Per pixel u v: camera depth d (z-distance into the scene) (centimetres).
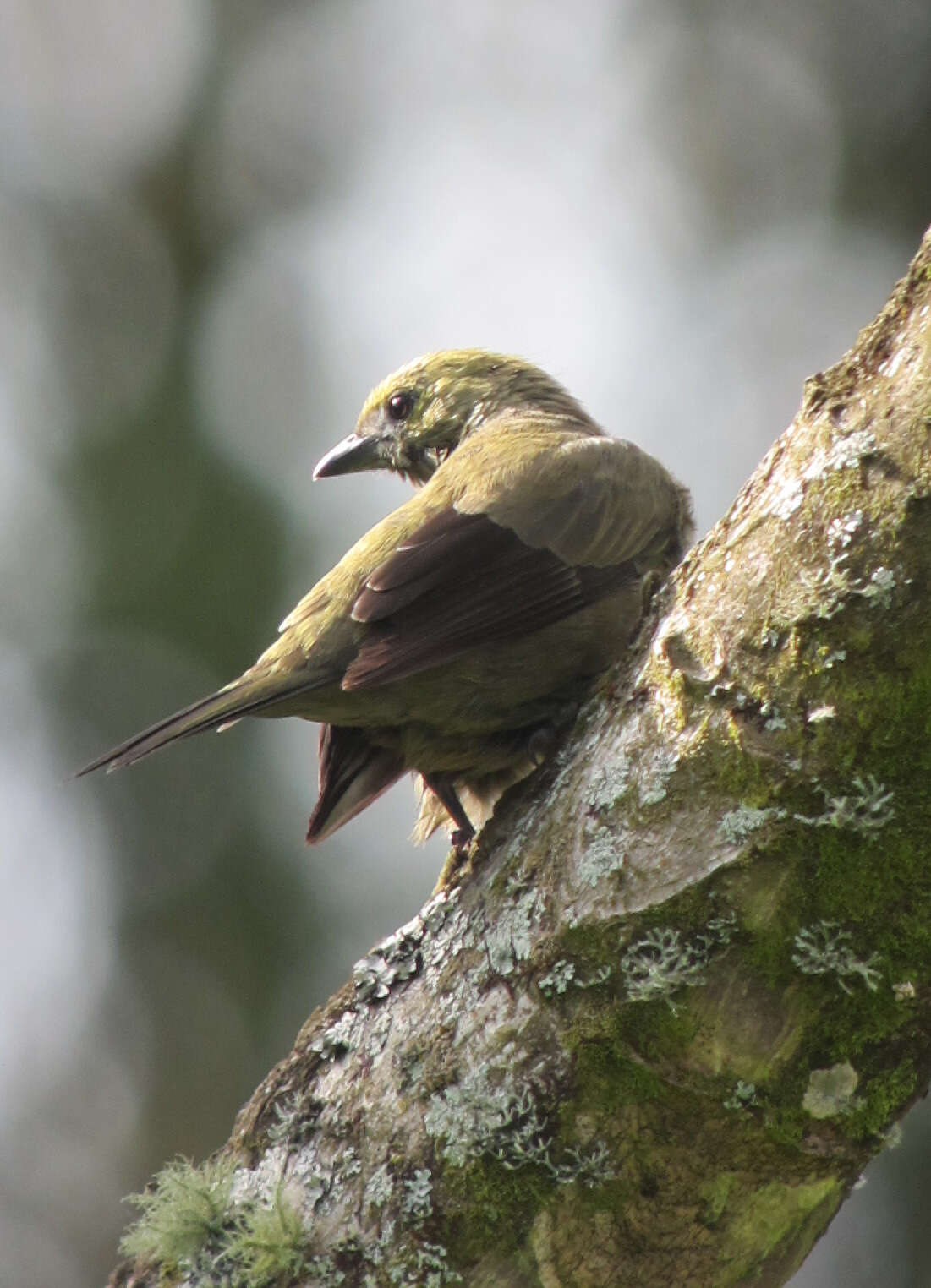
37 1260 1633
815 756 623
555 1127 658
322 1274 686
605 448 992
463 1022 688
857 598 616
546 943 671
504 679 908
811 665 625
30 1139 1659
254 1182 721
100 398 1934
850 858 622
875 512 618
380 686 901
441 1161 675
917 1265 1397
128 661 1705
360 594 898
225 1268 705
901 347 636
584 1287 662
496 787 975
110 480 1819
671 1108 645
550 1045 663
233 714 898
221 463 1848
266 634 1705
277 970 1639
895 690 612
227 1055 1634
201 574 1741
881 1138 648
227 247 2089
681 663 669
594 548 941
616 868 658
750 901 632
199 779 1700
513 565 920
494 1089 668
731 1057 635
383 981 731
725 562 667
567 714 923
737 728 640
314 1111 720
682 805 650
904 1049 636
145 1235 727
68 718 1697
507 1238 664
